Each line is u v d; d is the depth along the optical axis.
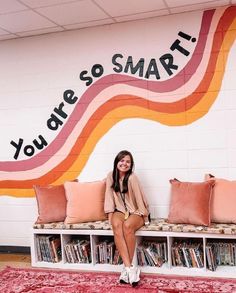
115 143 4.37
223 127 4.02
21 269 4.04
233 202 3.68
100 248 3.97
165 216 4.25
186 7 3.93
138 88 4.27
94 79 4.41
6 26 4.21
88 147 4.46
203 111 4.07
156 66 4.20
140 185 4.01
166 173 4.23
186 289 3.30
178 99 4.14
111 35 4.32
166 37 4.15
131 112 4.30
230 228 3.50
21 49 4.65
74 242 4.14
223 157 4.04
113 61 4.34
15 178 4.75
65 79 4.51
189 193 3.74
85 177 4.49
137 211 3.86
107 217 4.10
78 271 3.91
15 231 4.77
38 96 4.61
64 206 4.19
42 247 4.14
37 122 4.64
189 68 4.09
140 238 3.96
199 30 4.05
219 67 4.01
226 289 3.25
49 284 3.58
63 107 4.53
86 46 4.42
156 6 3.85
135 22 4.24
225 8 3.96
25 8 3.73
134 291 3.31
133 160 4.22
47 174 4.62
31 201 4.69
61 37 4.50
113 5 3.76
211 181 3.73
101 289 3.40
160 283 3.46
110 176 4.02
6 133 4.76
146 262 3.80
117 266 3.85
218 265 3.74
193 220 3.65
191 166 4.14
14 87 4.70
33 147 4.66
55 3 3.64
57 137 4.57
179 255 3.75
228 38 3.97
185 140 4.14
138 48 4.25
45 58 4.56
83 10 3.85
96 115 4.42
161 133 4.22
